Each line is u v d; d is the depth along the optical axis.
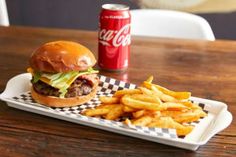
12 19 1.92
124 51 0.91
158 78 0.90
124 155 0.63
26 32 1.18
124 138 0.67
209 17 1.78
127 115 0.71
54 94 0.74
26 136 0.67
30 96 0.77
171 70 0.95
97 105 0.76
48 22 1.91
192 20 1.26
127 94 0.72
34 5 1.89
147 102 0.69
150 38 1.16
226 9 1.75
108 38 0.89
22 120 0.71
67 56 0.75
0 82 0.85
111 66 0.91
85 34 1.17
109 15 0.88
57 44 0.78
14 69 0.92
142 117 0.68
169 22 1.28
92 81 0.78
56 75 0.75
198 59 1.02
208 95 0.82
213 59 1.02
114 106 0.71
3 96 0.75
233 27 1.78
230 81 0.89
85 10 1.86
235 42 1.14
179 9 1.78
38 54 0.76
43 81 0.75
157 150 0.64
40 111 0.72
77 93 0.75
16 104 0.73
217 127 0.68
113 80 0.83
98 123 0.68
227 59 1.02
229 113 0.73
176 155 0.63
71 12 1.88
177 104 0.71
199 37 1.25
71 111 0.73
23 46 1.07
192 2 1.76
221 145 0.66
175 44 1.12
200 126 0.70
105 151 0.64
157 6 1.79
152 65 0.97
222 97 0.81
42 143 0.65
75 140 0.66
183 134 0.67
